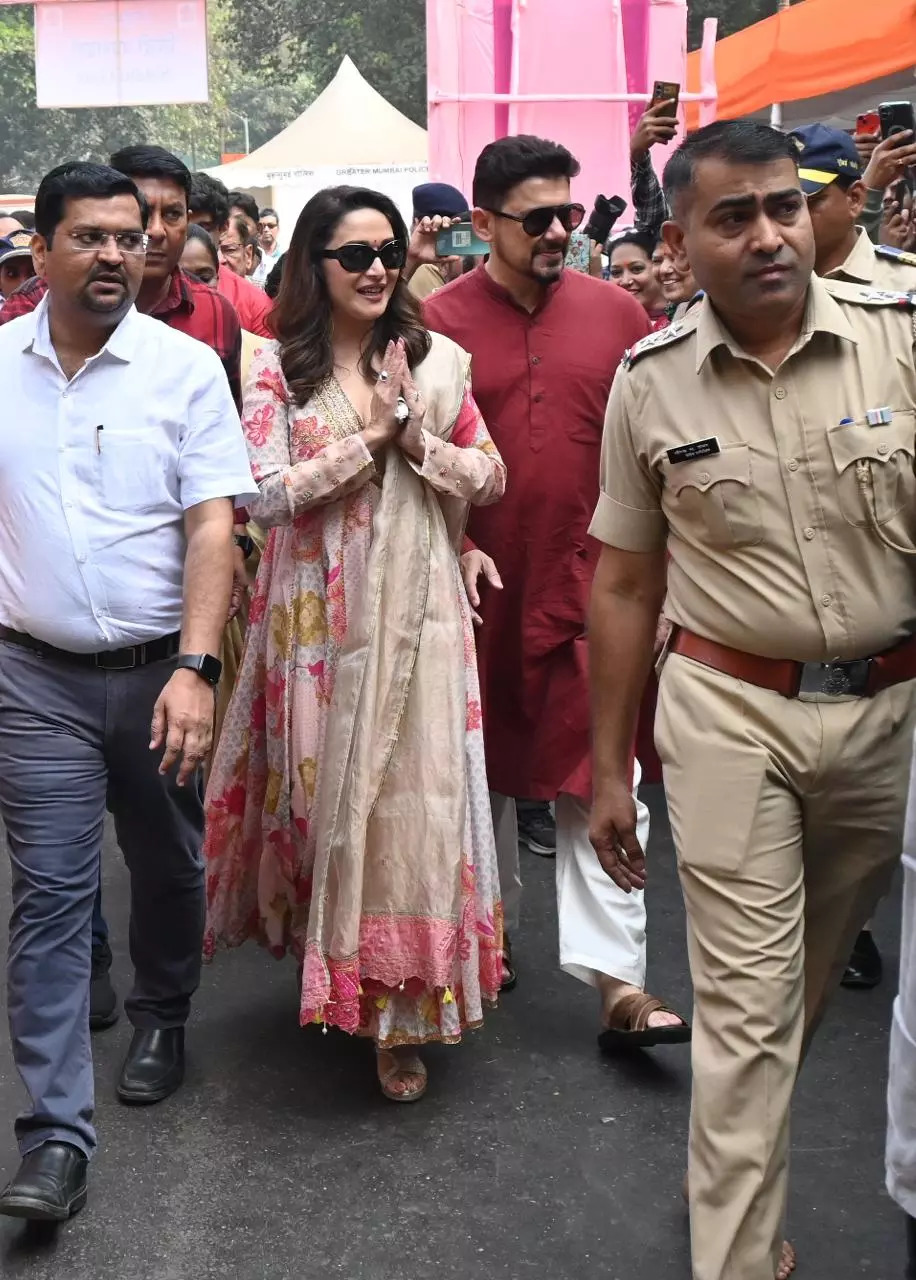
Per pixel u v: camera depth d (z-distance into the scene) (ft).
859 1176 9.88
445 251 15.06
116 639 9.73
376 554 10.45
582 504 12.14
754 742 7.91
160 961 11.00
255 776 11.32
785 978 7.86
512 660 12.22
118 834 10.77
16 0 50.65
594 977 11.67
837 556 7.73
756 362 7.71
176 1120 10.67
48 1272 8.95
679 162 7.63
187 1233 9.31
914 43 26.58
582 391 12.08
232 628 14.51
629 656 8.87
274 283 16.11
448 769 10.46
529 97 22.06
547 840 16.57
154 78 51.34
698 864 7.97
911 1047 6.65
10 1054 11.69
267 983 13.07
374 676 10.34
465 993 10.63
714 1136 7.82
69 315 9.41
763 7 84.94
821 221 11.48
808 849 8.38
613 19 22.13
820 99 33.50
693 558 8.09
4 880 15.69
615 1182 9.83
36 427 9.55
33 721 9.71
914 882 6.66
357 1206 9.59
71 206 9.18
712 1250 7.75
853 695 7.93
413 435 10.41
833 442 7.64
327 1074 11.36
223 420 9.84
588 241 18.51
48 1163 9.18
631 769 9.20
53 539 9.58
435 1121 10.62
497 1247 9.14
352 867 10.23
